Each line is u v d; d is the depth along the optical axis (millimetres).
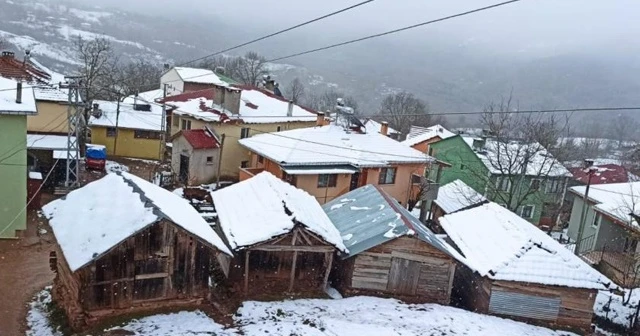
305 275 20000
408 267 20031
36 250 22750
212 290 18422
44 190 30938
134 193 16938
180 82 61094
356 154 32250
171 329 15258
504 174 37656
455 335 17375
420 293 20328
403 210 23500
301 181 30031
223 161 37000
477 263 20891
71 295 15961
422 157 34438
